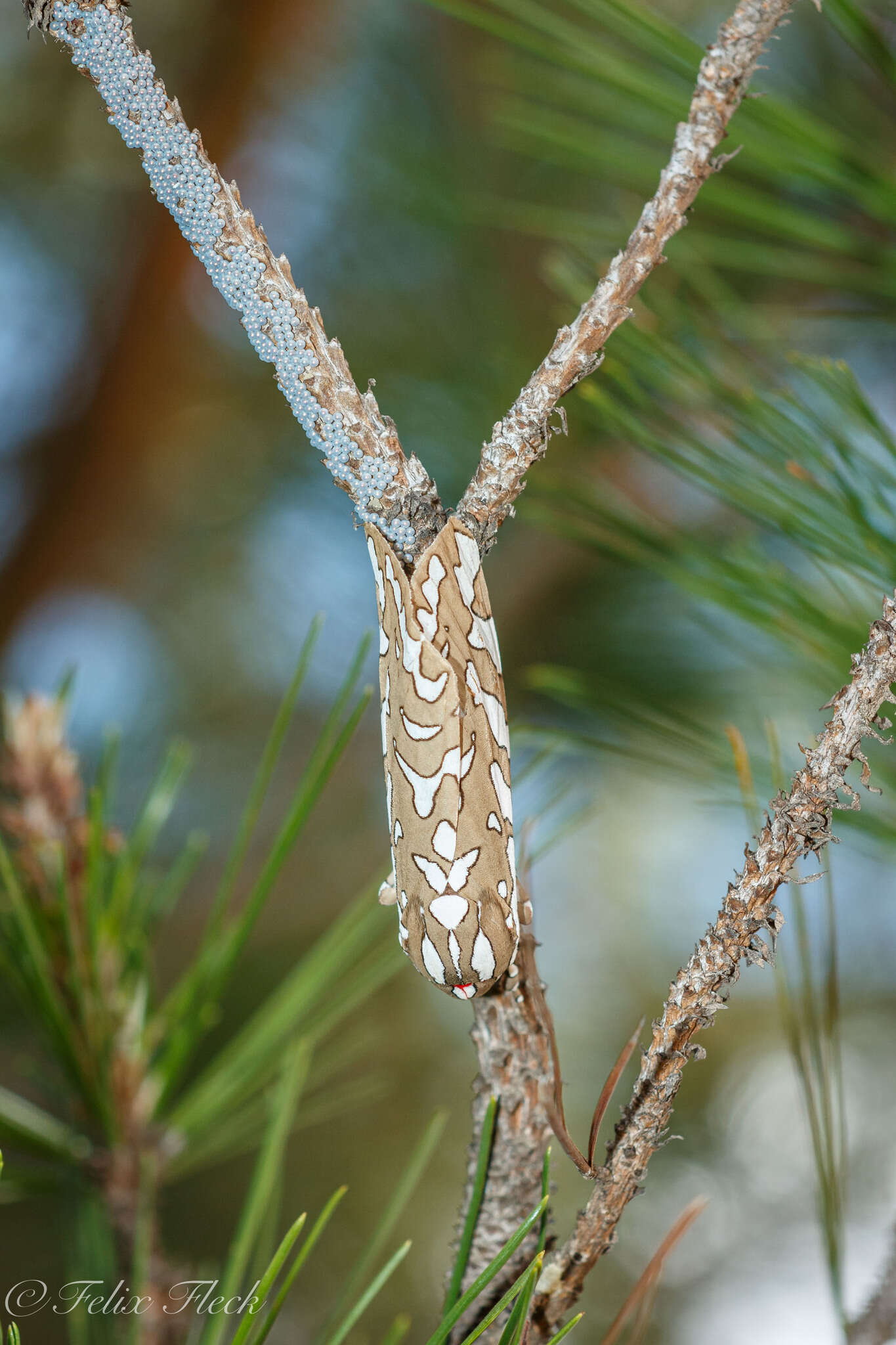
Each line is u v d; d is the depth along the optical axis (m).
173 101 0.29
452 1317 0.29
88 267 0.75
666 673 0.58
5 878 0.33
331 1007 0.35
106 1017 0.34
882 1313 0.33
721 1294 0.96
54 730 0.35
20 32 0.71
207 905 0.78
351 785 0.80
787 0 0.29
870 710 0.29
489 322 0.62
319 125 0.66
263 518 0.75
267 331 0.29
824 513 0.34
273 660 0.78
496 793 0.29
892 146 0.39
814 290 0.43
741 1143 0.97
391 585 0.29
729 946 0.29
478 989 0.29
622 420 0.35
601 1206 0.29
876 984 0.89
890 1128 0.90
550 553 0.63
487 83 0.60
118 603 0.82
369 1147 0.90
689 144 0.29
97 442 0.76
